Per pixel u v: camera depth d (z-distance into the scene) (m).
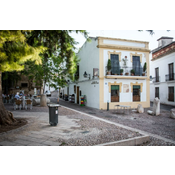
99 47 14.90
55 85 15.55
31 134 5.39
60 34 6.52
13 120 7.04
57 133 5.58
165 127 7.69
